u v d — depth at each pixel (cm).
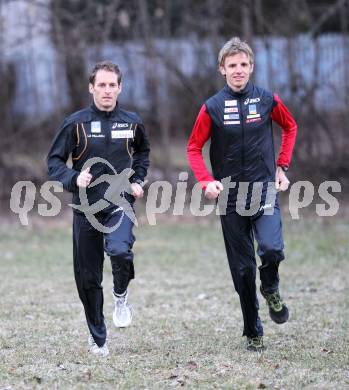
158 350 2027
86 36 5316
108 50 5456
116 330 2305
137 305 2722
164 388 1648
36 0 5453
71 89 5419
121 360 1900
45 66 5622
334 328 2267
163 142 5328
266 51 5216
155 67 5356
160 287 3075
